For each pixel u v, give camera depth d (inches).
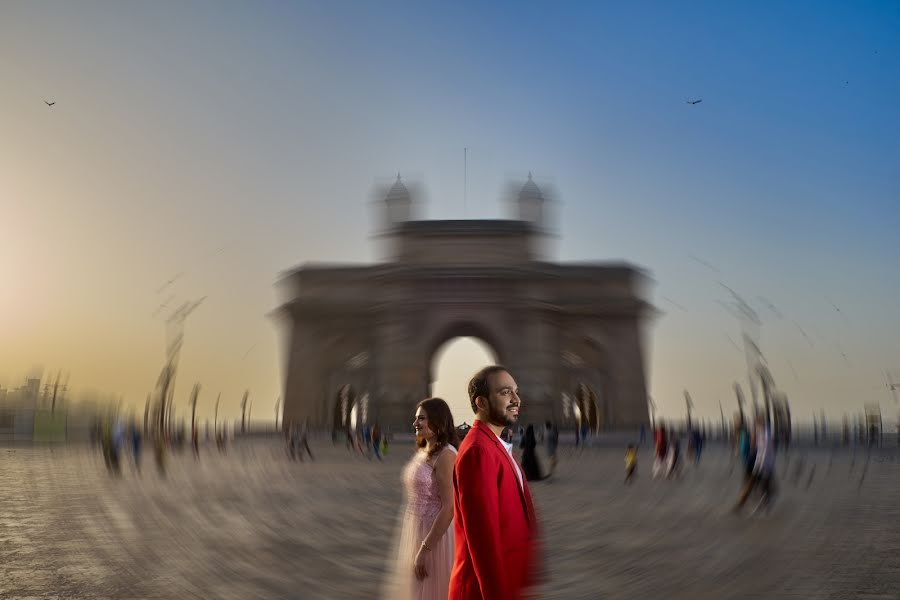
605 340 3875.5
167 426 2738.7
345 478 1676.9
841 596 571.5
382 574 668.7
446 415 370.3
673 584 617.9
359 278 3949.3
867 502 1167.0
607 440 3326.8
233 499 1250.6
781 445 2957.7
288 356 3946.9
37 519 996.6
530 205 3954.2
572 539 840.3
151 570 676.1
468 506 266.8
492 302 3722.9
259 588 613.0
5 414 4242.1
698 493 1332.4
